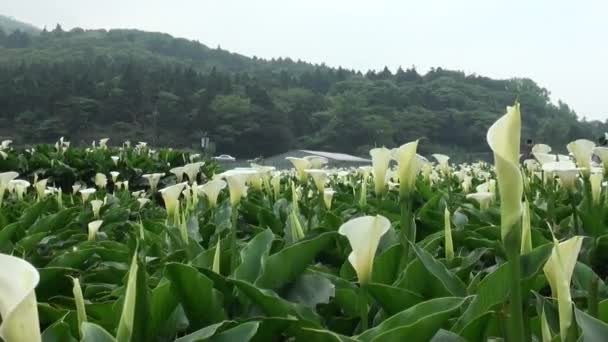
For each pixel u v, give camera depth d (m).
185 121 112.44
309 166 6.43
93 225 5.30
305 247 3.00
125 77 114.38
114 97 110.25
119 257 4.68
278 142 114.94
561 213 5.55
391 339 2.10
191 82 126.38
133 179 14.07
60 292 3.90
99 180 10.47
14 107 103.25
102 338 2.10
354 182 10.01
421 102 107.50
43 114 104.12
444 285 2.82
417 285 2.96
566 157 5.25
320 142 112.19
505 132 1.80
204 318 2.68
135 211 8.09
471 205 6.25
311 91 140.75
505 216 1.86
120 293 3.38
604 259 4.18
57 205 7.85
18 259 1.32
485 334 2.34
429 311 2.32
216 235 5.10
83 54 184.12
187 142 110.31
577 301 3.12
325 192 5.80
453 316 2.72
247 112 115.00
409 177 3.48
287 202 6.45
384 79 138.00
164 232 5.40
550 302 2.63
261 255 3.32
